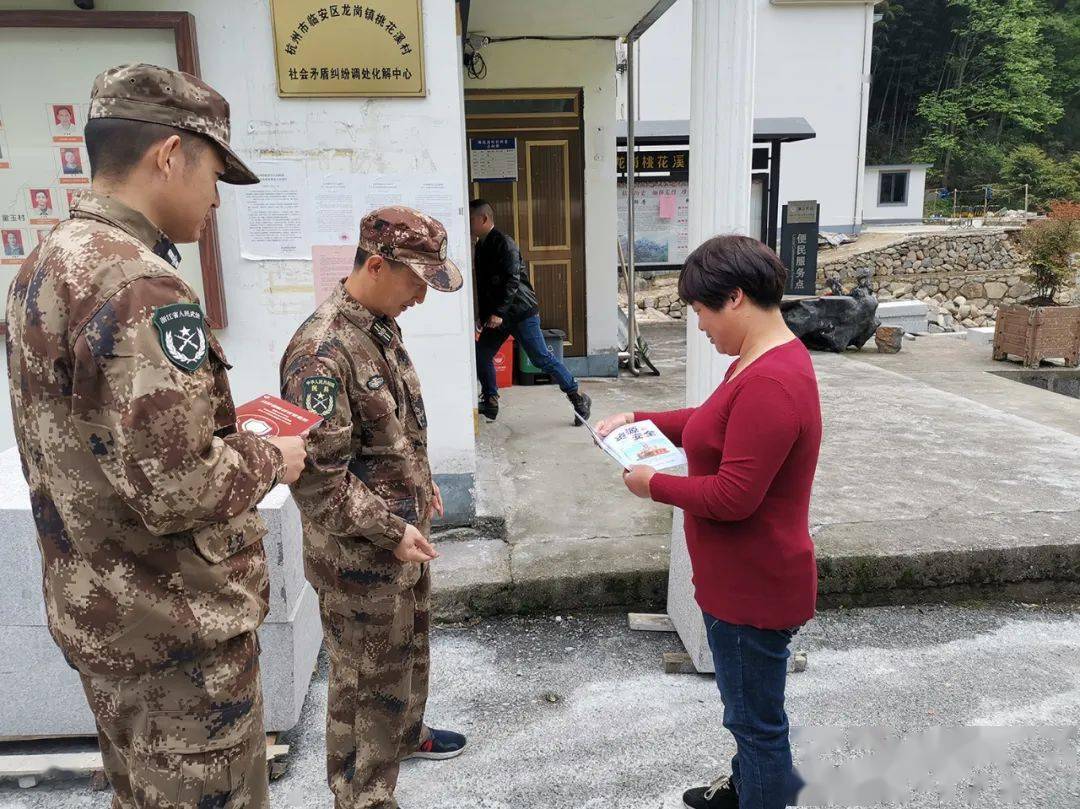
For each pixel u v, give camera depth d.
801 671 2.86
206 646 1.34
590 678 2.80
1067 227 10.65
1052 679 2.79
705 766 2.34
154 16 2.89
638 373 7.19
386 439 1.81
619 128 9.15
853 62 16.66
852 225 17.36
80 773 2.25
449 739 2.40
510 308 5.02
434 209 3.28
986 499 3.96
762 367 1.62
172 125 1.27
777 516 1.69
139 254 1.22
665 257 8.55
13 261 3.02
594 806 2.18
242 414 1.50
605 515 3.80
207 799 1.39
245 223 3.18
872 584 3.33
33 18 2.82
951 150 33.53
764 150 9.26
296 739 2.47
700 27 2.51
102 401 1.18
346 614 1.83
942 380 7.35
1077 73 36.19
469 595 3.16
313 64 3.07
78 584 1.29
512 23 5.88
